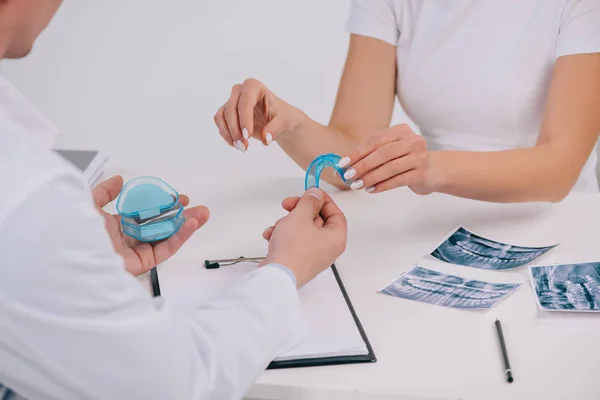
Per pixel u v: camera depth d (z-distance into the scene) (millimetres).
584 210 1323
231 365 757
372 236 1244
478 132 1686
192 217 1132
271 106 1385
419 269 1125
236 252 1182
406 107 1761
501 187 1301
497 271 1113
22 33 646
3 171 585
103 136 3150
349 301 1007
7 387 681
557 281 1062
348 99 1665
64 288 604
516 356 897
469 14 1606
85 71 3455
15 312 595
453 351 913
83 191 629
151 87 3377
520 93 1602
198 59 3445
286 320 854
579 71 1442
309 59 3404
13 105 693
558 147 1364
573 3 1507
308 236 966
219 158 3043
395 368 883
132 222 1095
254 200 1410
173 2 3676
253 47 3475
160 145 3121
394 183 1199
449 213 1328
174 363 682
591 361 881
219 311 807
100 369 640
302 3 3557
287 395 861
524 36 1573
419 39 1671
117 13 3666
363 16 1703
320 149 1512
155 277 1076
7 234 577
